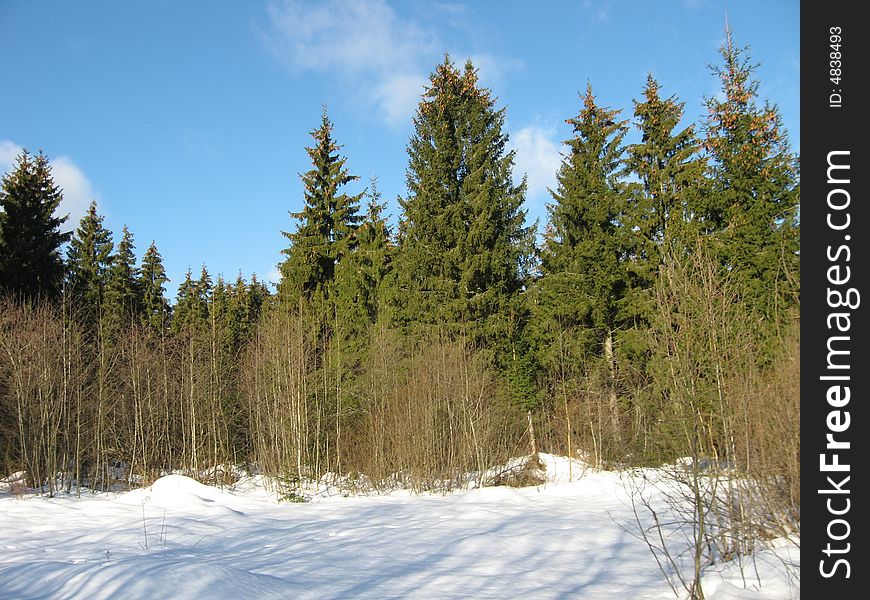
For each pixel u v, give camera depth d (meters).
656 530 12.30
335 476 24.06
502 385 24.30
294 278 30.00
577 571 9.33
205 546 12.37
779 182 21.05
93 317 30.05
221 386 29.41
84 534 13.73
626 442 22.50
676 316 8.86
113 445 26.53
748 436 7.51
